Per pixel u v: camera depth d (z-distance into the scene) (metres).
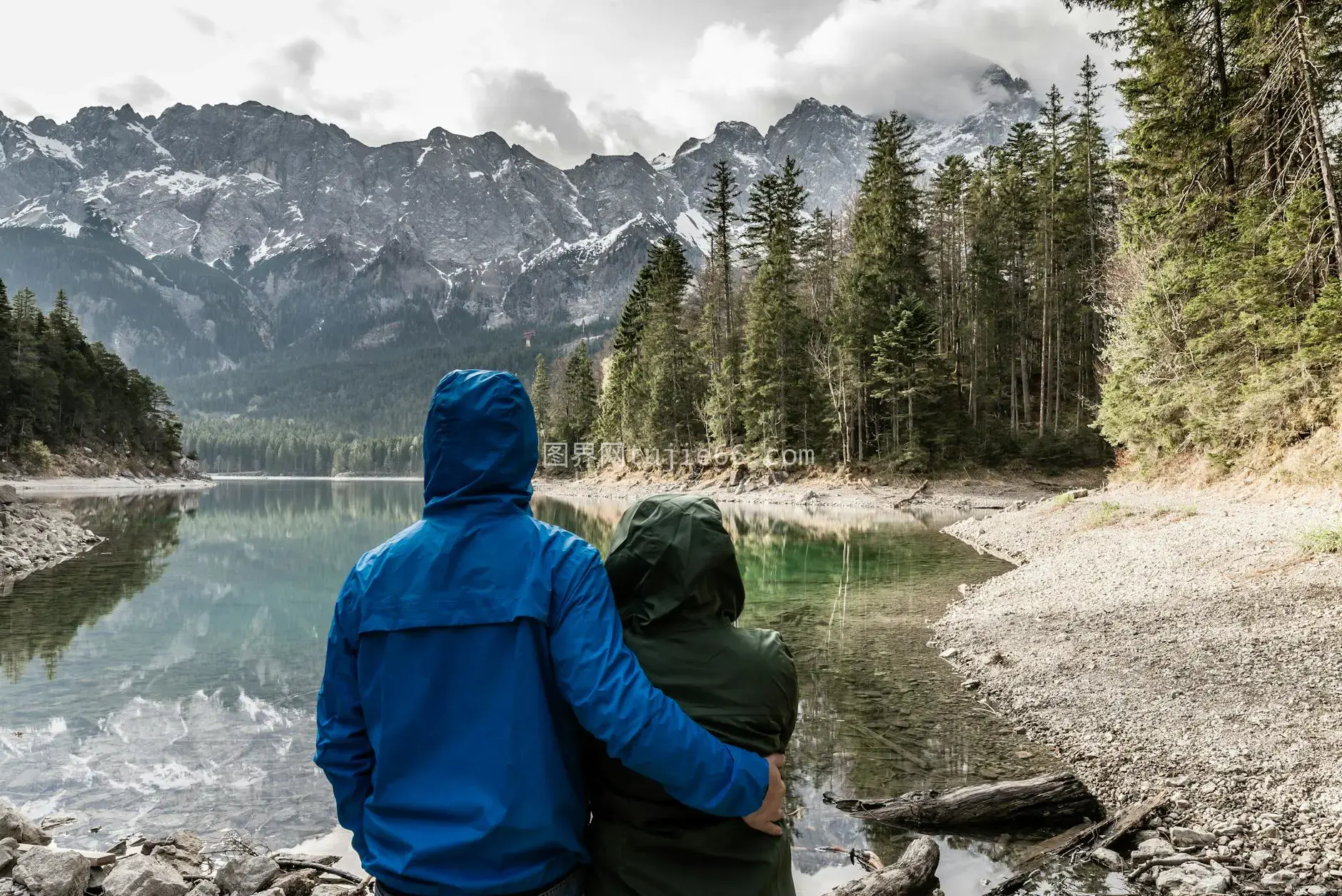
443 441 1.58
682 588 1.69
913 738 6.49
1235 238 19.78
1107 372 34.84
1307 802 4.77
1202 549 12.76
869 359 49.38
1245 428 19.53
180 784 5.63
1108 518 18.62
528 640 1.46
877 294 49.62
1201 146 20.59
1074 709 6.98
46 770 5.91
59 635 11.06
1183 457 23.55
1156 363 23.44
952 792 4.96
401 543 1.56
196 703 7.78
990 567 17.14
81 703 7.79
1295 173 17.70
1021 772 5.71
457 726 1.44
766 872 1.69
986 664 8.79
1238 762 5.45
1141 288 24.89
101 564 18.89
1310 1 15.74
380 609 1.49
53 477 74.00
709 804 1.43
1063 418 47.84
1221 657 7.61
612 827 1.67
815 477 49.25
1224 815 4.79
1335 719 5.85
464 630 1.45
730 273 65.00
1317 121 15.45
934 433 46.19
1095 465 44.00
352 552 22.50
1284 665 7.09
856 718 7.06
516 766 1.42
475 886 1.39
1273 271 17.11
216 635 11.09
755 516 35.47
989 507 37.41
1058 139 51.03
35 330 84.00
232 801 5.32
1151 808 4.86
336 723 1.57
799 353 53.41
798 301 62.50
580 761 1.61
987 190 56.66
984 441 46.06
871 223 53.19
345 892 3.85
